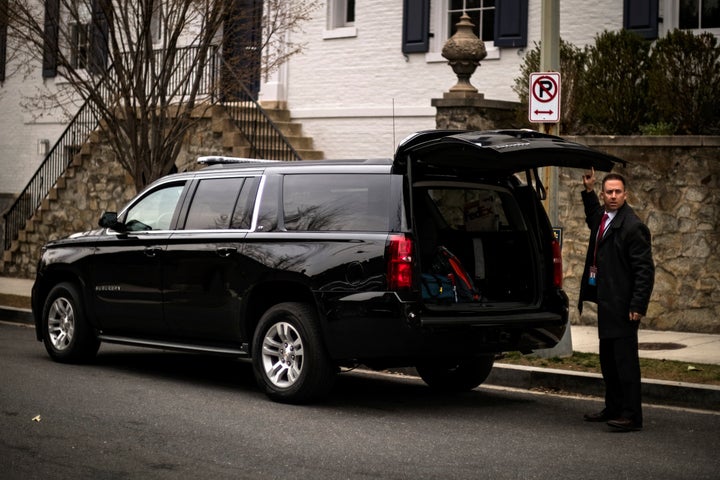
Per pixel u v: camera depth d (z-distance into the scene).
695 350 11.70
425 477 6.59
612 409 8.52
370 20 19.78
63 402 8.94
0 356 11.91
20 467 6.70
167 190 10.66
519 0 17.75
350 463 6.92
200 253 9.88
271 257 9.17
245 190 9.78
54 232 22.12
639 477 6.68
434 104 15.41
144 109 15.56
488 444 7.60
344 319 8.57
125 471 6.62
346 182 9.00
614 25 16.81
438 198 9.46
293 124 20.52
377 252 8.49
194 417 8.40
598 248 8.33
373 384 10.58
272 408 8.90
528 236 9.35
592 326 14.02
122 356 12.34
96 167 21.19
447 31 18.95
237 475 6.56
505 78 18.05
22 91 26.39
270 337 9.21
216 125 18.73
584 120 14.81
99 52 19.28
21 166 26.50
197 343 10.14
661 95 13.95
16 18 16.06
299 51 18.44
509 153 8.28
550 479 6.59
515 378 10.44
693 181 13.34
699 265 13.31
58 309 11.53
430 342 8.40
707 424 8.57
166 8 15.77
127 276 10.64
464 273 8.98
